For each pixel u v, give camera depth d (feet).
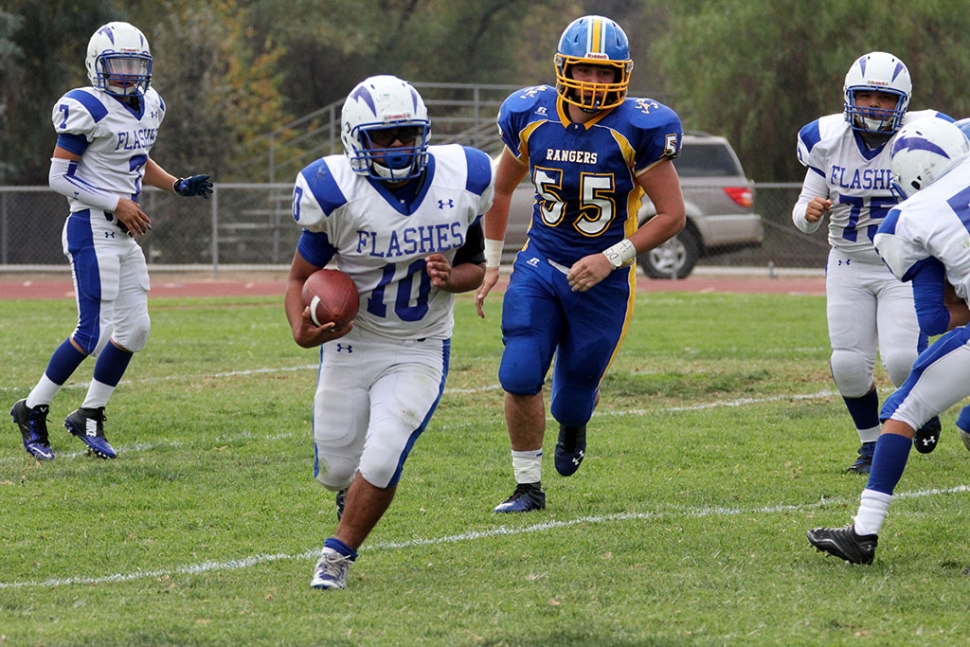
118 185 50.01
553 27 304.09
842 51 178.50
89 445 50.19
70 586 33.17
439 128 219.82
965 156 33.63
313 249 32.68
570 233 40.63
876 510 34.06
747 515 40.73
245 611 30.50
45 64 174.50
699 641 27.84
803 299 119.65
